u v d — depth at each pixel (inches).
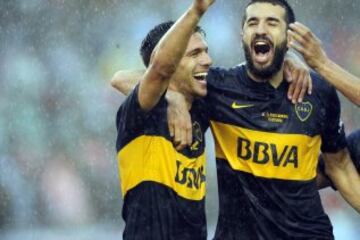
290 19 713.6
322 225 721.6
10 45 2198.6
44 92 2158.0
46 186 2020.2
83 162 2068.2
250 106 717.9
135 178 655.8
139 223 653.3
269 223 715.4
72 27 2217.0
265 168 713.6
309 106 718.5
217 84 724.7
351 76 703.7
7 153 2060.8
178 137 653.3
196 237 670.5
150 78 622.8
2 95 2145.7
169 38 610.9
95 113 2135.8
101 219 2001.7
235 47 2170.3
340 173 773.3
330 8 2209.6
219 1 2165.4
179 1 2223.2
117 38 2217.0
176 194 657.0
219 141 727.7
